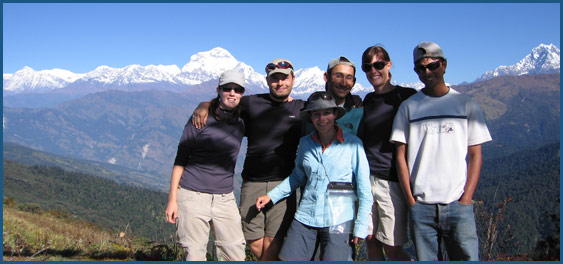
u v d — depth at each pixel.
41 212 18.88
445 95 4.00
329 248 4.04
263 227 4.82
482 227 5.45
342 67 4.52
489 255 5.21
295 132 4.71
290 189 4.49
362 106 4.64
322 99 4.02
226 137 4.52
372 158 4.45
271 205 4.71
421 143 4.01
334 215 4.04
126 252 6.57
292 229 4.23
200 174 4.53
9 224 8.54
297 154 4.42
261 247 4.86
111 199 156.25
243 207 4.84
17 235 6.69
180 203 4.53
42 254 5.98
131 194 167.50
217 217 4.57
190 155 4.59
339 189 4.08
